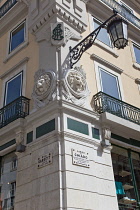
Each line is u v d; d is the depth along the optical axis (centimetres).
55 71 740
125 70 1016
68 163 611
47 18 858
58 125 645
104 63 922
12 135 782
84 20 910
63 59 763
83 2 956
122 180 764
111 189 682
